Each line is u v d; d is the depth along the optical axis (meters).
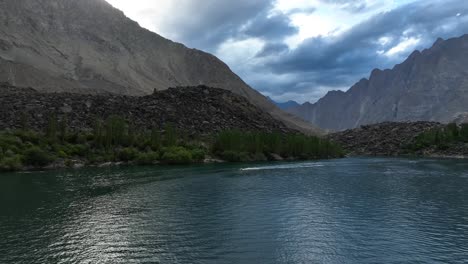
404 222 58.00
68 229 54.50
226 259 43.22
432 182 98.81
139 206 69.25
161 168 137.12
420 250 45.88
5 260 42.84
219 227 55.59
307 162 172.12
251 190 86.31
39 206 68.56
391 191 84.56
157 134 173.12
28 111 191.38
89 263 42.12
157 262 42.44
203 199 75.75
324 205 69.69
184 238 50.62
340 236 51.25
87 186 91.25
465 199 75.00
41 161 134.00
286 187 90.56
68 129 174.75
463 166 147.00
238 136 184.38
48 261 42.59
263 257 43.81
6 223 57.25
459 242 48.75
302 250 45.94
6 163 124.19
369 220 59.19
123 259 43.25
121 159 155.62
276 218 60.44
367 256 44.00
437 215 62.22
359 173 120.94
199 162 166.00
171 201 73.75
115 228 55.06
